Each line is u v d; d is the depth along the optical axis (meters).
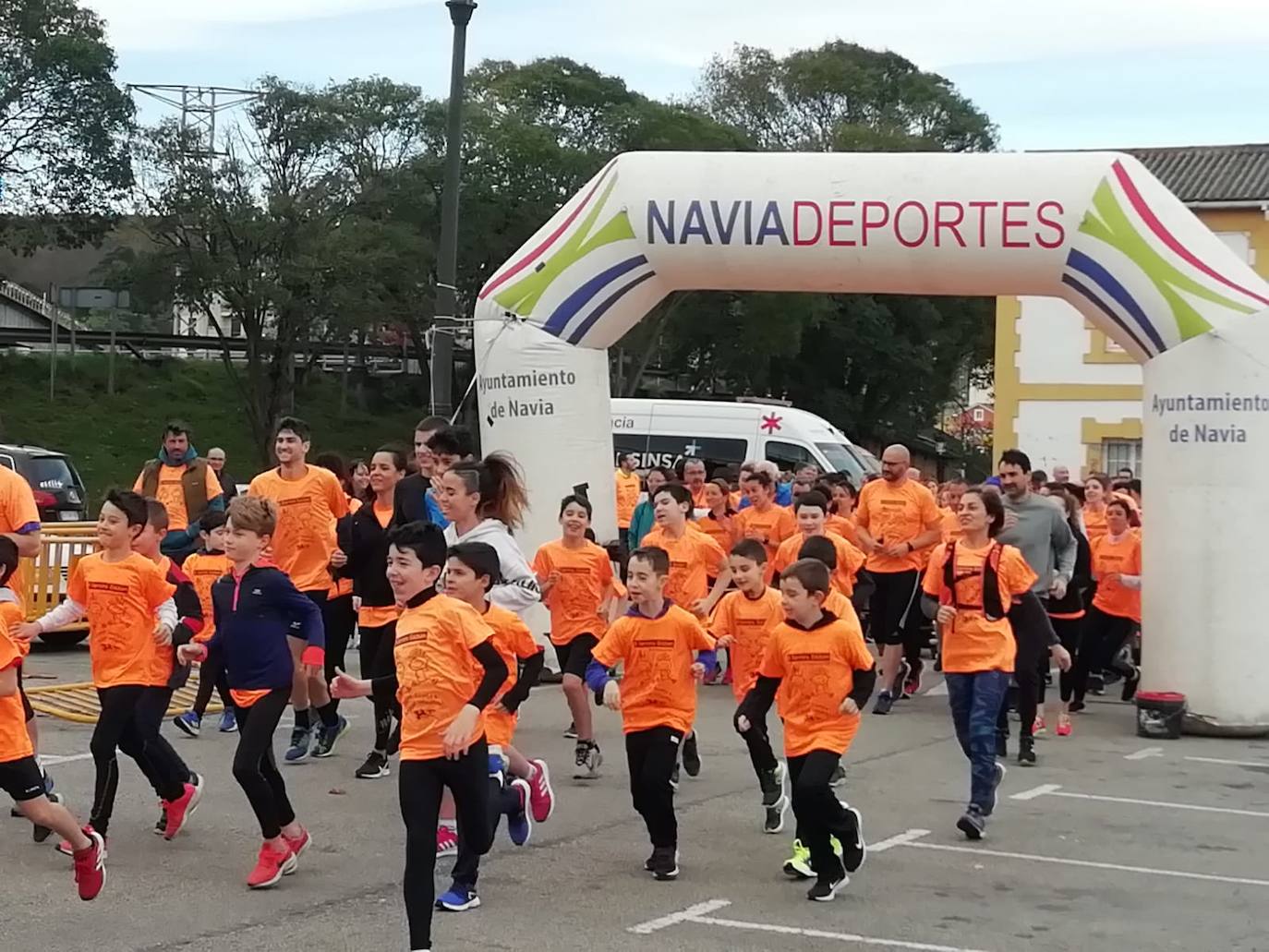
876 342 51.25
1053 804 9.11
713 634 8.55
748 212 12.68
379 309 42.41
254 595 6.88
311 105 42.28
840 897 6.89
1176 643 11.80
